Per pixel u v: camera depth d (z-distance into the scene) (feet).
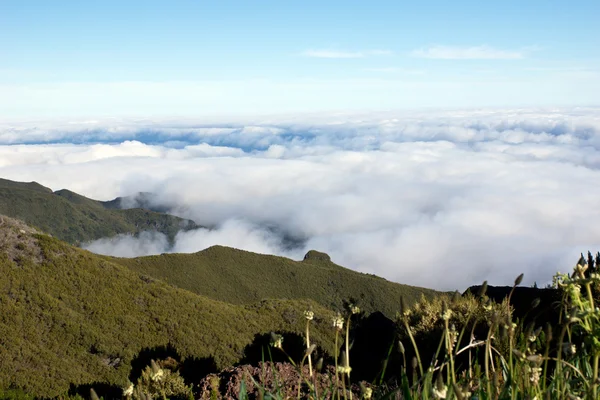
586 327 5.18
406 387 5.49
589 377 5.76
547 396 4.89
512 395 5.44
